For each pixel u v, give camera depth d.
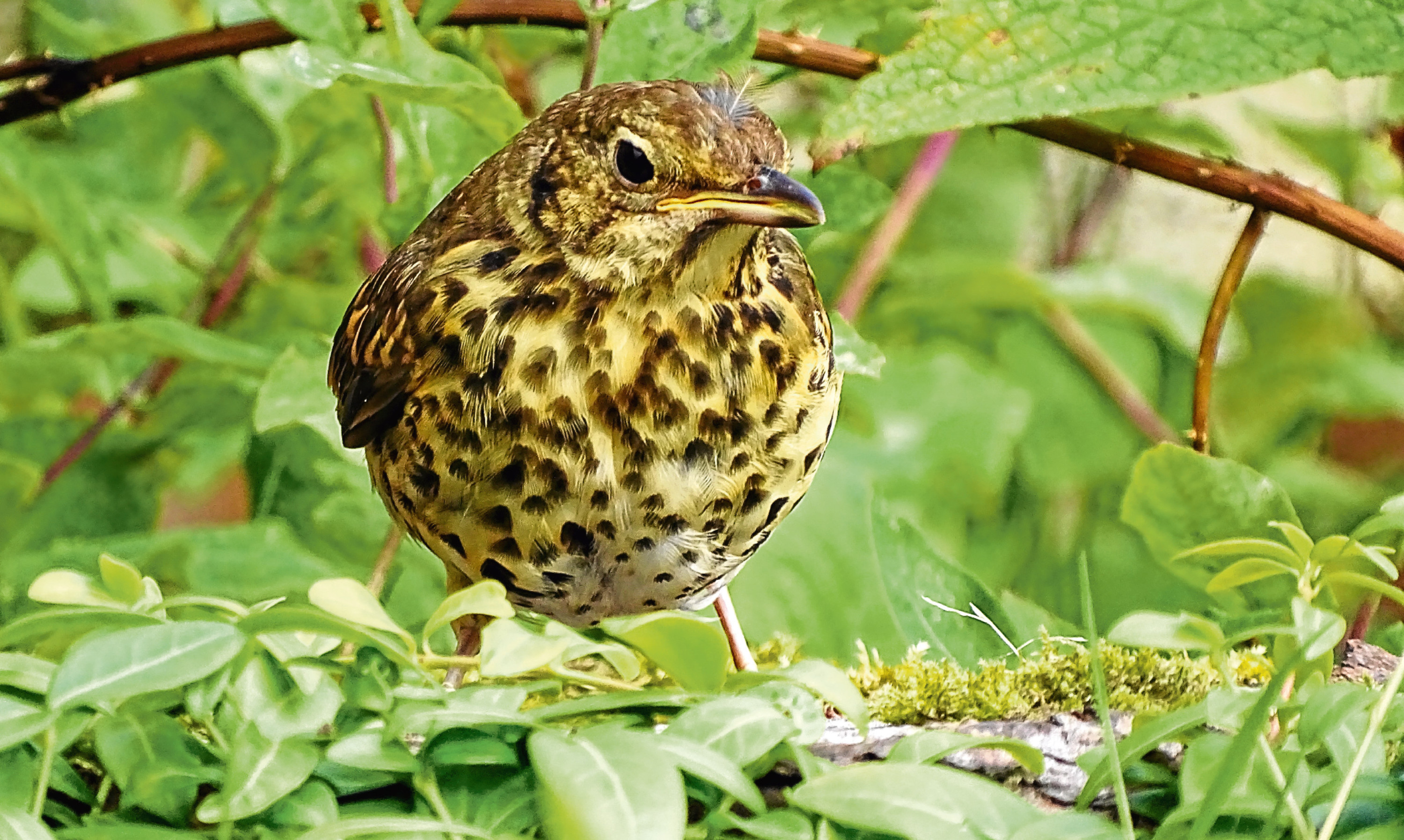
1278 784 3.07
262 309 3.33
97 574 3.24
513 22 3.22
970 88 3.10
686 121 3.15
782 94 3.34
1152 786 3.09
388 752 3.07
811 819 3.07
